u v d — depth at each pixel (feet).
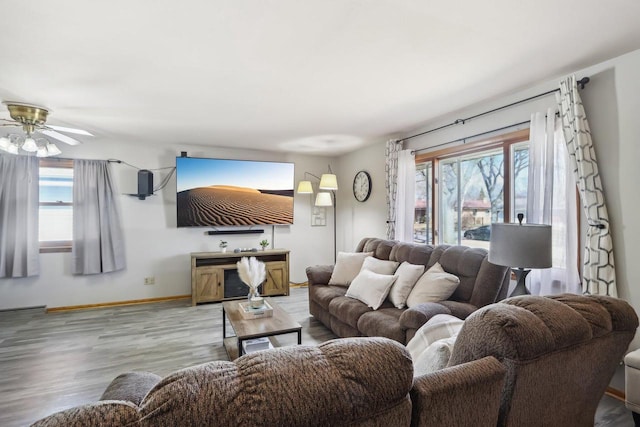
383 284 9.70
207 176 16.11
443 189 12.78
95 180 14.53
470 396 2.78
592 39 6.51
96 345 10.45
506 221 10.08
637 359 6.10
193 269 14.99
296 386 2.16
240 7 5.41
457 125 11.62
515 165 9.95
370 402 2.29
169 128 13.25
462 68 7.79
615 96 7.38
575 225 8.09
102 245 14.56
